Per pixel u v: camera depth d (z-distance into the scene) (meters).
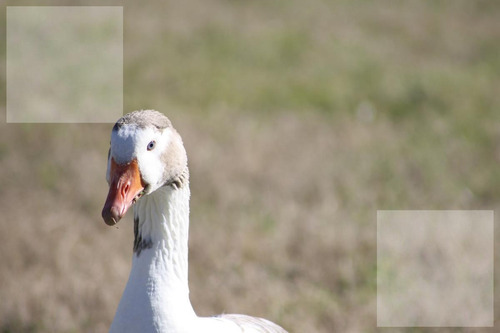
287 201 12.76
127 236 11.43
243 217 12.11
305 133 15.87
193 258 10.80
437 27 23.83
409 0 26.58
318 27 22.92
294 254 11.13
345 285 10.52
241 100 17.55
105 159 13.81
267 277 10.51
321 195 13.03
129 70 18.39
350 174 13.98
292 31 22.23
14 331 9.12
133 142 5.15
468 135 16.33
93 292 9.71
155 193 5.47
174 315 5.40
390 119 17.12
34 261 10.54
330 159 14.59
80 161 13.57
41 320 9.20
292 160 14.38
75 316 9.26
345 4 25.70
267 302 9.77
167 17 22.48
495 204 13.27
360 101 18.02
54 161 13.57
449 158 15.04
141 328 5.36
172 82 18.05
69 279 9.95
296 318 9.48
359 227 11.94
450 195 13.40
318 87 18.58
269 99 17.77
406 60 20.86
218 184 13.05
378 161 14.70
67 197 12.53
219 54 20.22
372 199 13.00
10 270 10.18
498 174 14.48
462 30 23.69
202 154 13.94
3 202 12.23
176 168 5.48
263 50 20.64
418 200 13.12
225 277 10.39
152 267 5.49
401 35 22.95
